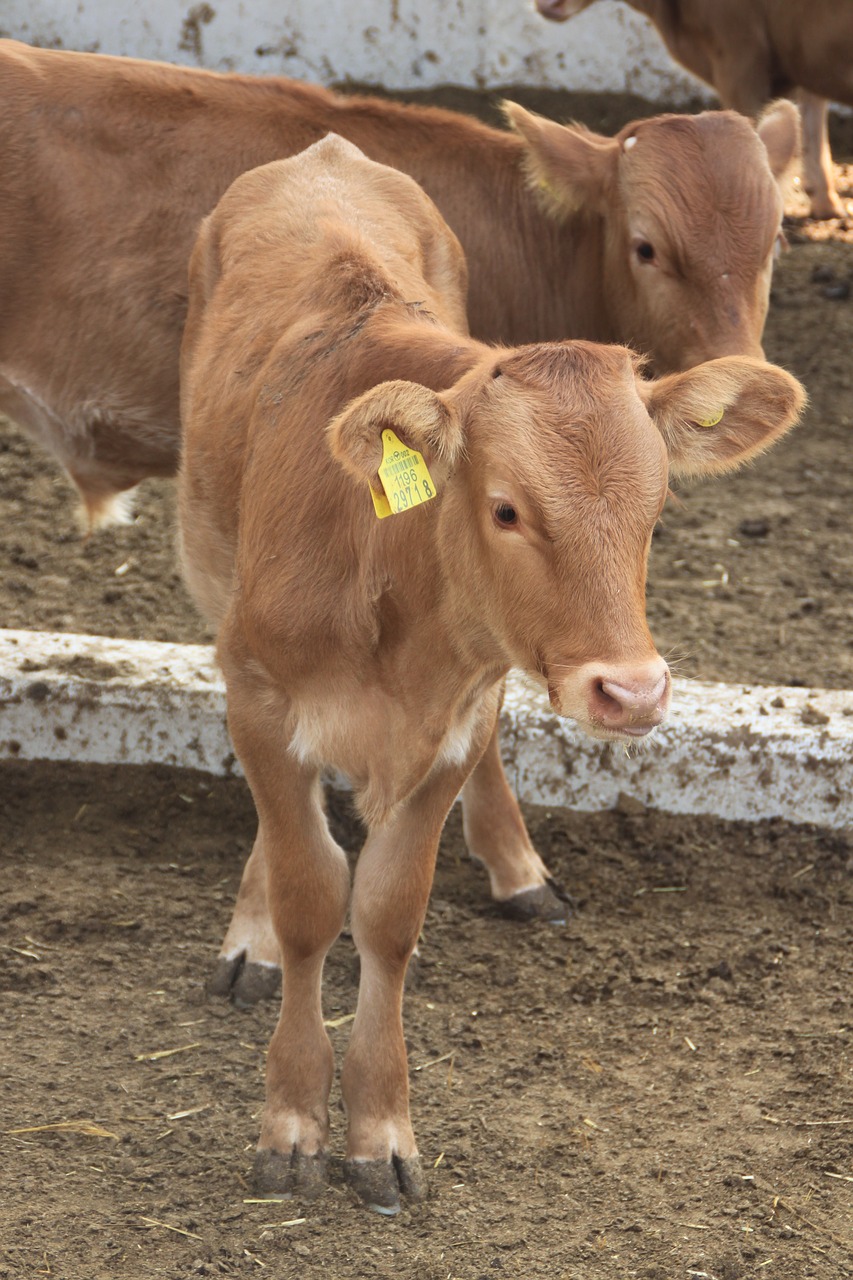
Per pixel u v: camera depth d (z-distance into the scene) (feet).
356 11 40.34
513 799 14.97
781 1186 11.35
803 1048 12.96
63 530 21.48
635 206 15.92
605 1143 11.80
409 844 11.12
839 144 38.65
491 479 9.49
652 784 16.29
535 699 16.56
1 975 13.37
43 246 15.75
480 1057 12.82
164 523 22.06
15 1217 10.64
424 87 40.78
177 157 15.81
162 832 15.72
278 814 11.18
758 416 10.23
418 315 11.82
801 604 20.08
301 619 10.73
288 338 12.12
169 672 16.65
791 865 15.69
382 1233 10.78
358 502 10.58
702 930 14.70
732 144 15.81
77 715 16.39
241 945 13.56
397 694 10.71
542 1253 10.61
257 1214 10.89
